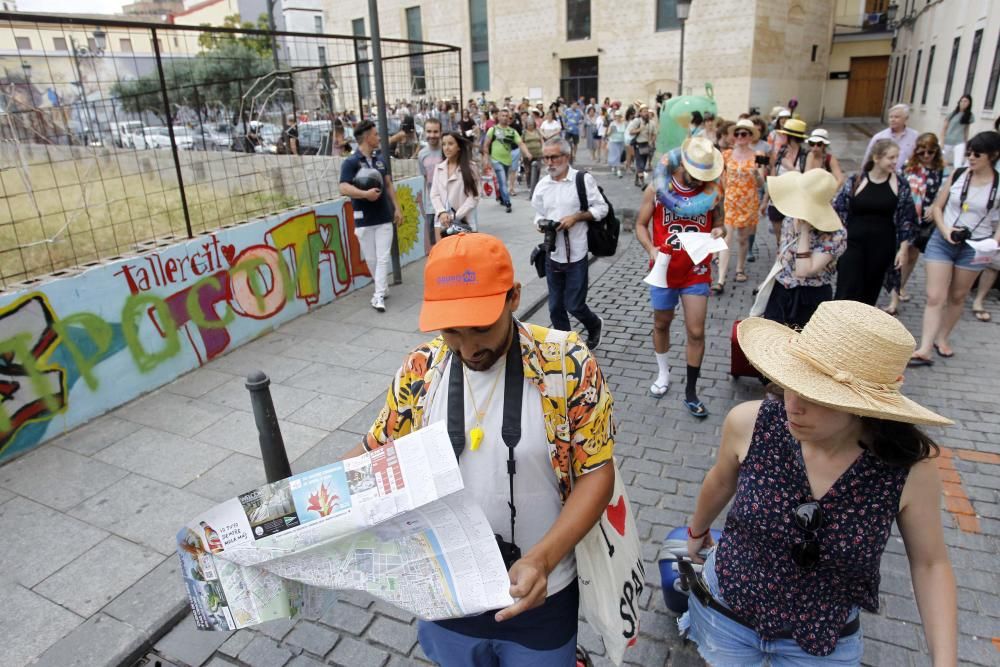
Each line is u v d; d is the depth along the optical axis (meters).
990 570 2.97
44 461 4.09
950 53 18.88
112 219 5.39
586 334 6.06
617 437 4.23
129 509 3.60
